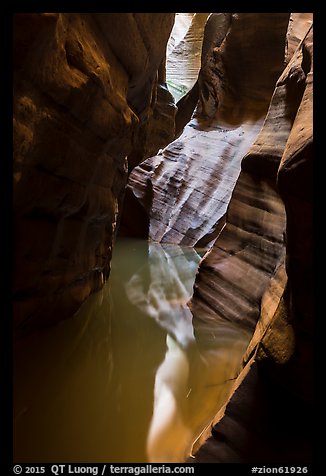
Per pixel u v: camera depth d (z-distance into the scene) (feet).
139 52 18.49
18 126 9.86
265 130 20.26
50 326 16.47
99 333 17.97
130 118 19.16
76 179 15.26
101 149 16.92
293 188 7.61
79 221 17.70
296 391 7.98
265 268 18.15
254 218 19.65
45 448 9.34
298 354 7.85
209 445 8.93
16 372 12.81
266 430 8.43
